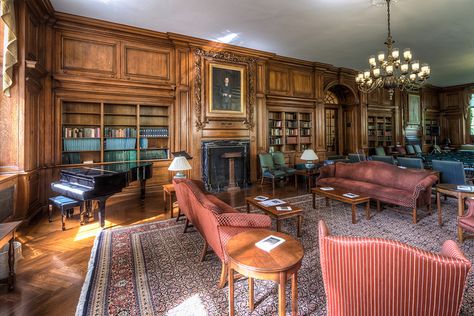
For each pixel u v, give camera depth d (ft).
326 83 26.73
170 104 18.57
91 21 15.37
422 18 15.28
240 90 20.86
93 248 9.16
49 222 12.20
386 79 15.87
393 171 14.07
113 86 16.62
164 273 7.48
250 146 21.49
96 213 13.64
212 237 7.10
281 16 14.98
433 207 14.10
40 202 14.07
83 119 16.76
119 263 8.07
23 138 11.61
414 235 10.08
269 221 7.23
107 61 16.43
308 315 5.63
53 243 9.73
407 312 3.61
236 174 20.68
